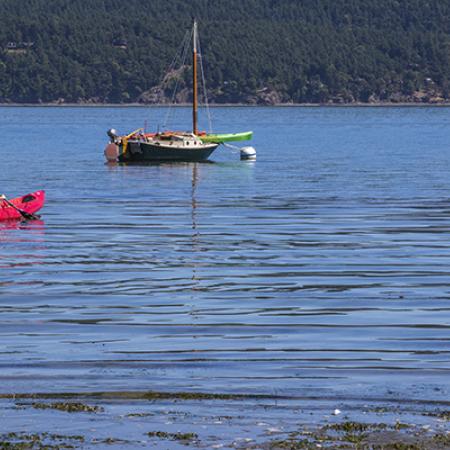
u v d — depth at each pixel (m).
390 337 34.50
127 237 60.97
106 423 25.03
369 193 90.12
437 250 55.88
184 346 33.06
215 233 62.91
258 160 138.50
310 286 44.69
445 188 94.94
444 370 29.92
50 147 175.62
